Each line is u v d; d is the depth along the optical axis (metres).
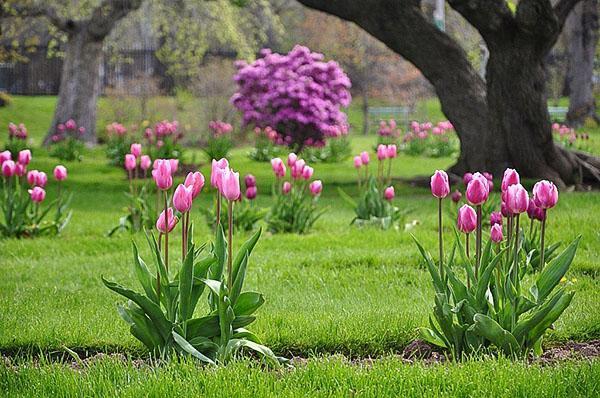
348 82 29.89
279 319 7.30
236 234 12.64
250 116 29.70
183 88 44.94
